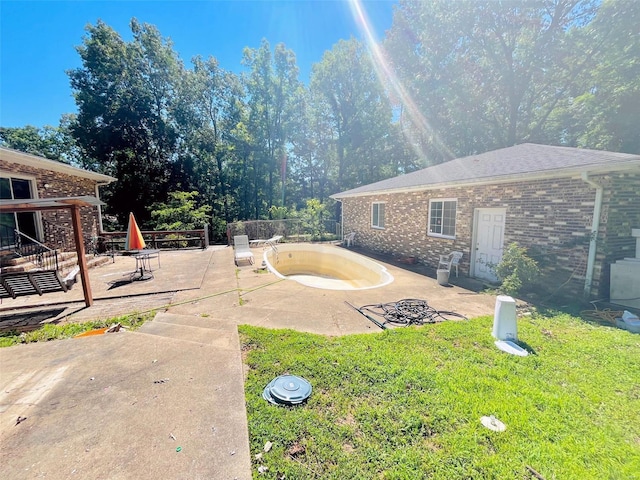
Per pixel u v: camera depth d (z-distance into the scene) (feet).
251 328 13.83
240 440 6.83
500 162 26.55
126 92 70.54
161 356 10.80
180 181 77.46
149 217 72.54
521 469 6.39
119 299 19.25
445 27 59.62
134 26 72.18
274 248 40.83
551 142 59.41
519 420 7.80
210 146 81.25
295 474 6.22
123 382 9.11
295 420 7.76
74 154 91.25
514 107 58.23
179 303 18.16
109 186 69.82
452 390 9.09
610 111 45.32
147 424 7.27
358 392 8.98
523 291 20.67
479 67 60.08
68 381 9.16
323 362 10.72
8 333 13.78
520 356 11.37
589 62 49.21
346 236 50.24
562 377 9.96
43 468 5.96
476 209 26.32
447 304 18.47
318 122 87.40
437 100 66.54
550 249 20.48
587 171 17.37
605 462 6.57
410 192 34.94
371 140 83.66
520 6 51.83
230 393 8.61
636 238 18.51
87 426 7.19
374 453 6.78
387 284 23.88
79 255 17.42
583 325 14.76
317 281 32.68
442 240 30.22
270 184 84.48
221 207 80.28
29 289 15.97
